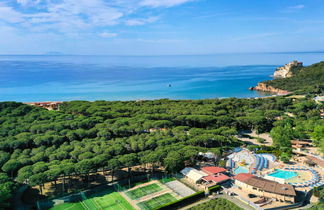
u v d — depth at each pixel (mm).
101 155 81000
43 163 76688
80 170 73062
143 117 131625
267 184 70812
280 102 174250
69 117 125562
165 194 72750
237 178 76812
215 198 70500
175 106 159750
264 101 185750
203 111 143625
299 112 155500
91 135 106438
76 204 68000
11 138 95375
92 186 77312
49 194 72812
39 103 197375
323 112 162500
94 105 159875
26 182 72562
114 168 77750
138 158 82625
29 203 68000
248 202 66938
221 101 184375
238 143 113688
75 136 102625
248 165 91688
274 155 100688
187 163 92625
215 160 92438
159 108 150500
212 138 102375
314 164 91000
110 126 115188
